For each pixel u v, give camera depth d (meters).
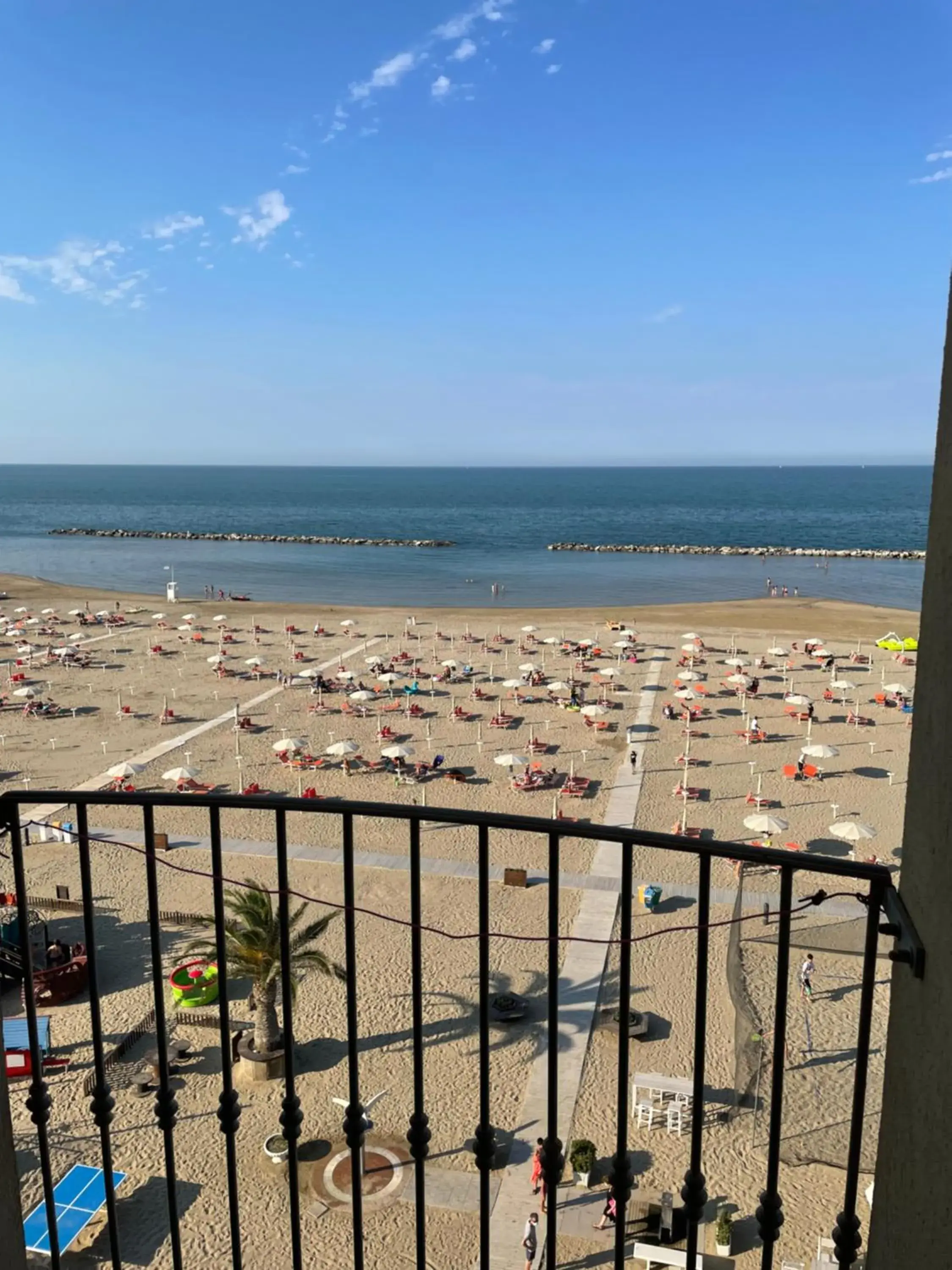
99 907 19.98
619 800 26.92
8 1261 2.27
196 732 34.06
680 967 17.19
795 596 70.19
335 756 30.95
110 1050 15.12
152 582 80.50
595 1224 11.52
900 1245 2.18
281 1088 14.38
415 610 63.53
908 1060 2.18
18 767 30.30
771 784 28.16
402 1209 11.90
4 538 120.50
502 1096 14.06
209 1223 11.74
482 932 2.94
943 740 2.06
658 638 51.19
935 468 2.20
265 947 14.38
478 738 33.09
